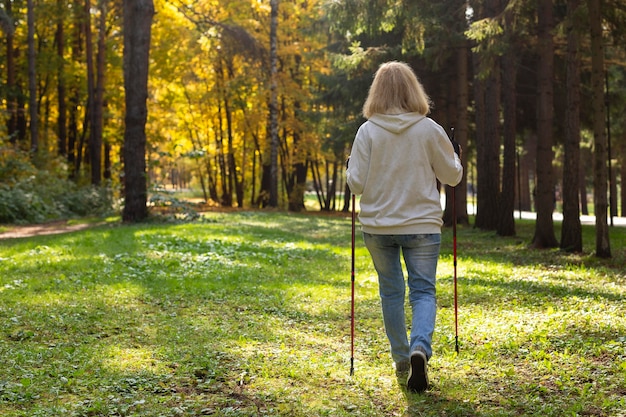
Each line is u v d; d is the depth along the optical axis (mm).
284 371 4516
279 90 30547
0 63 32938
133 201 19562
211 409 3771
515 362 4742
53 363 4543
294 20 32406
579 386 4109
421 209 4074
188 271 9352
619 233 18344
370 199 4172
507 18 13594
